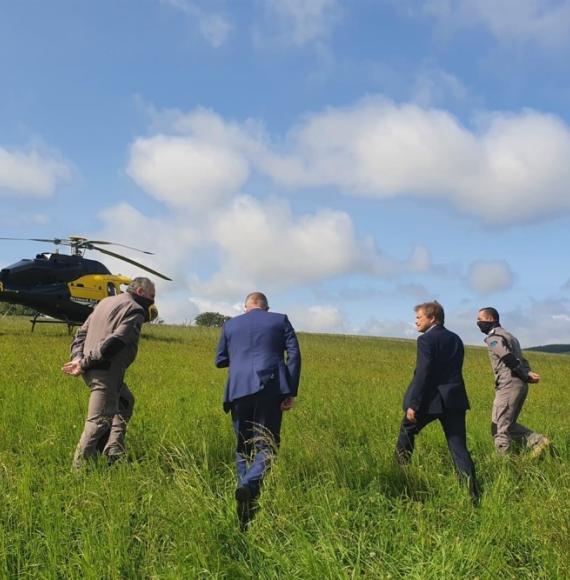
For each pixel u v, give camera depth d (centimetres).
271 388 550
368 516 494
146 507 469
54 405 855
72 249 2192
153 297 674
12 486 504
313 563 388
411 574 393
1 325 2406
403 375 1739
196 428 726
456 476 576
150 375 1298
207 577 382
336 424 827
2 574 370
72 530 440
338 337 3784
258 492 479
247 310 605
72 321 2167
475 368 2167
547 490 539
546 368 2473
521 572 404
